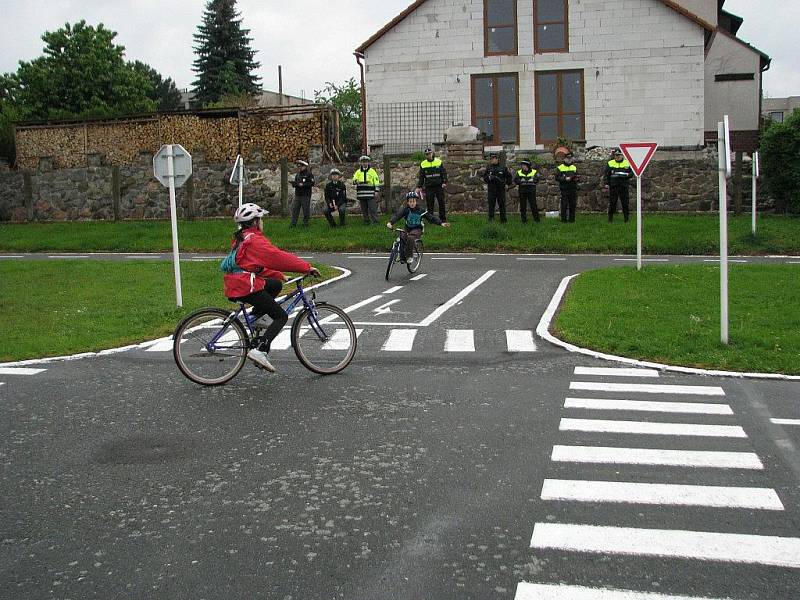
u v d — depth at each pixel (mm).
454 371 8797
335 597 3951
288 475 5656
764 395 7703
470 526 4746
